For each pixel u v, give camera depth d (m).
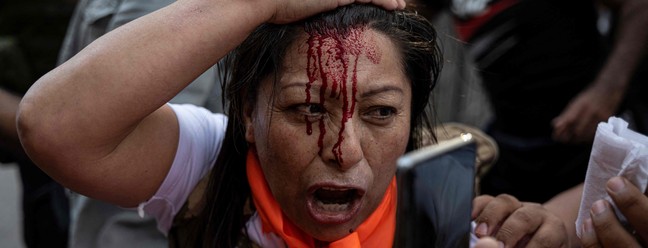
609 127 1.49
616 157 1.45
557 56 3.06
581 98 2.95
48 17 3.14
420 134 1.66
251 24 1.44
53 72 1.42
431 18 3.32
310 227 1.48
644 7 2.92
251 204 1.62
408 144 1.65
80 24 2.66
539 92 3.10
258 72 1.48
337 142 1.41
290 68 1.44
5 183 5.04
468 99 3.88
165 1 2.37
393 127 1.47
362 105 1.44
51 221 2.77
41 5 3.13
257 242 1.59
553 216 1.63
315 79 1.42
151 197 1.59
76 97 1.39
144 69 1.39
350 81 1.42
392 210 1.56
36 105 1.40
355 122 1.44
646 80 3.12
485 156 1.97
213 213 1.61
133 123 1.43
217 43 1.43
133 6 2.39
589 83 3.07
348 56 1.43
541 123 3.10
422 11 2.03
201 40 1.42
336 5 1.46
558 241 1.59
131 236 2.42
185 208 1.64
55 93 1.39
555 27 3.06
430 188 1.14
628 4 2.94
